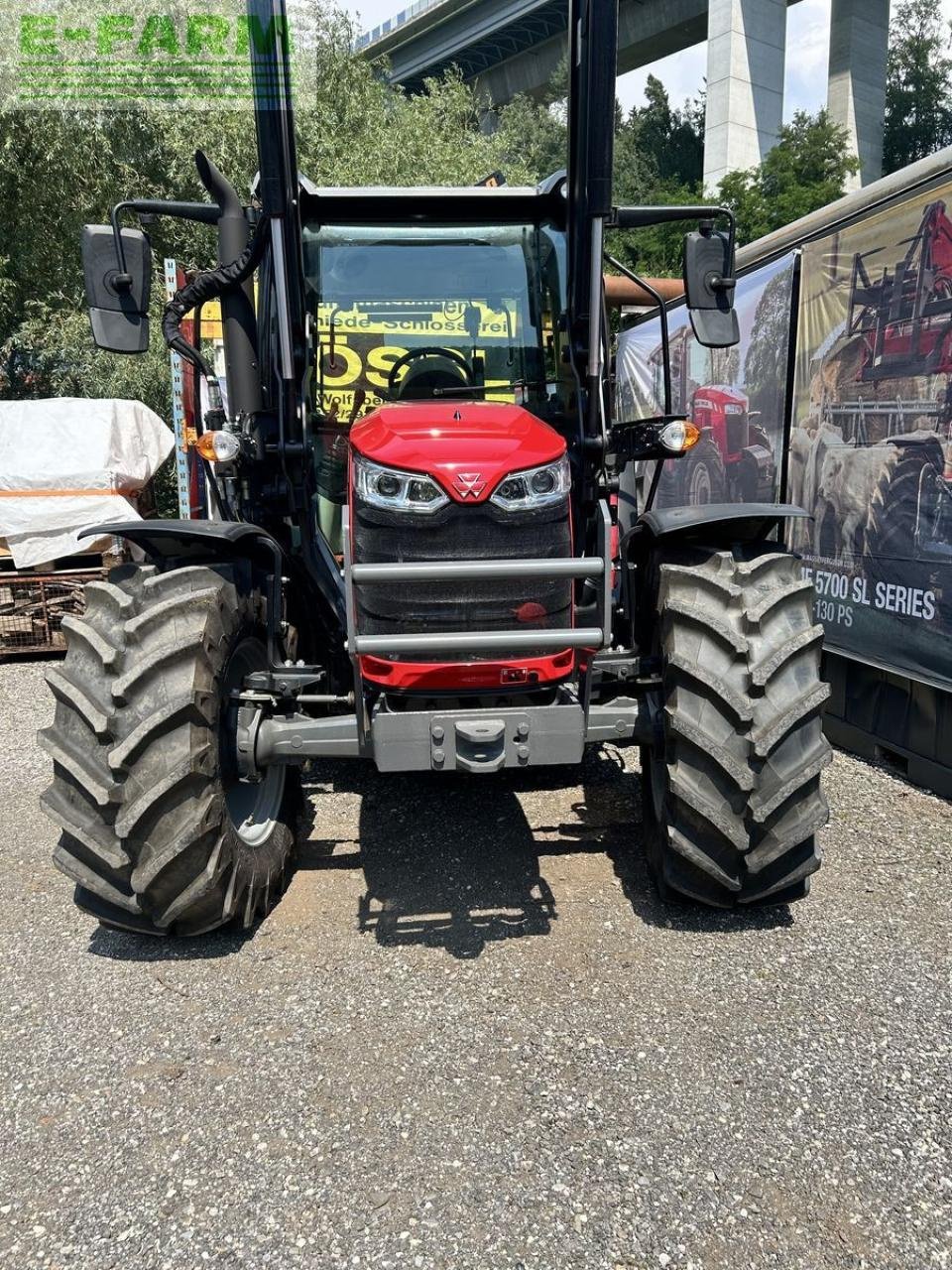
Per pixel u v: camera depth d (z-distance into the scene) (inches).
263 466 127.5
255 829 117.6
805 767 101.7
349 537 107.3
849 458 178.1
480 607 103.7
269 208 108.3
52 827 149.2
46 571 278.8
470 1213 70.9
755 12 1104.2
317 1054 89.7
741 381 235.8
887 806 148.9
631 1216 70.3
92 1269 67.1
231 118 487.5
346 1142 78.3
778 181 924.6
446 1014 95.2
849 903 116.4
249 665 115.6
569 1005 96.0
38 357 525.3
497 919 114.0
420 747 99.7
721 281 116.7
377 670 105.0
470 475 100.7
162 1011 97.6
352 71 640.4
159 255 518.0
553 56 1604.3
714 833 103.0
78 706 98.0
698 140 1557.6
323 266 137.6
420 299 138.5
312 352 137.2
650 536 117.4
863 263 174.1
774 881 106.4
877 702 169.8
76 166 498.9
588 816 144.6
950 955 104.4
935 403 153.9
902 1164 74.9
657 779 114.9
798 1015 93.8
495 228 139.4
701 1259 66.7
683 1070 86.1
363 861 131.0
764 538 117.1
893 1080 84.6
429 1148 77.4
